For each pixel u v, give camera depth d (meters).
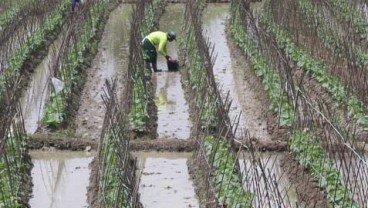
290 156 21.28
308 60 29.55
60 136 23.56
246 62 32.53
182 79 30.20
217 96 23.16
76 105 26.88
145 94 25.78
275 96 25.36
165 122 25.45
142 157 22.41
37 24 37.47
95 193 19.38
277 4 38.19
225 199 17.98
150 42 31.36
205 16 45.78
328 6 38.00
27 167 21.38
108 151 20.05
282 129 23.50
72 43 32.56
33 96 28.66
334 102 25.75
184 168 21.53
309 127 21.33
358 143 22.03
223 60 33.84
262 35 31.06
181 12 47.22
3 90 26.77
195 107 25.77
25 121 25.66
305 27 34.31
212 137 21.52
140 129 23.56
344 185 18.41
